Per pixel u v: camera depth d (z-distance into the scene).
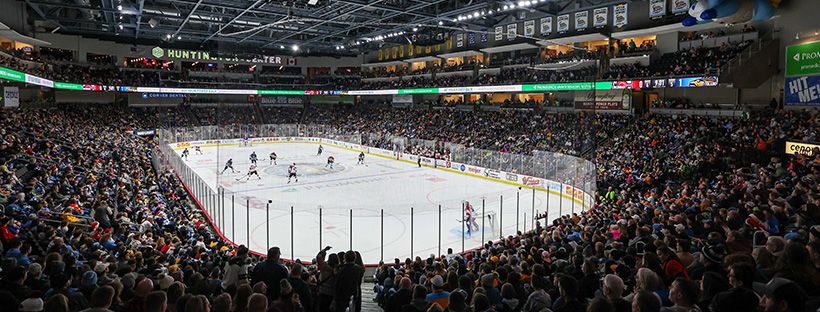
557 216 25.62
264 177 37.91
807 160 17.09
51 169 20.23
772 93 30.64
